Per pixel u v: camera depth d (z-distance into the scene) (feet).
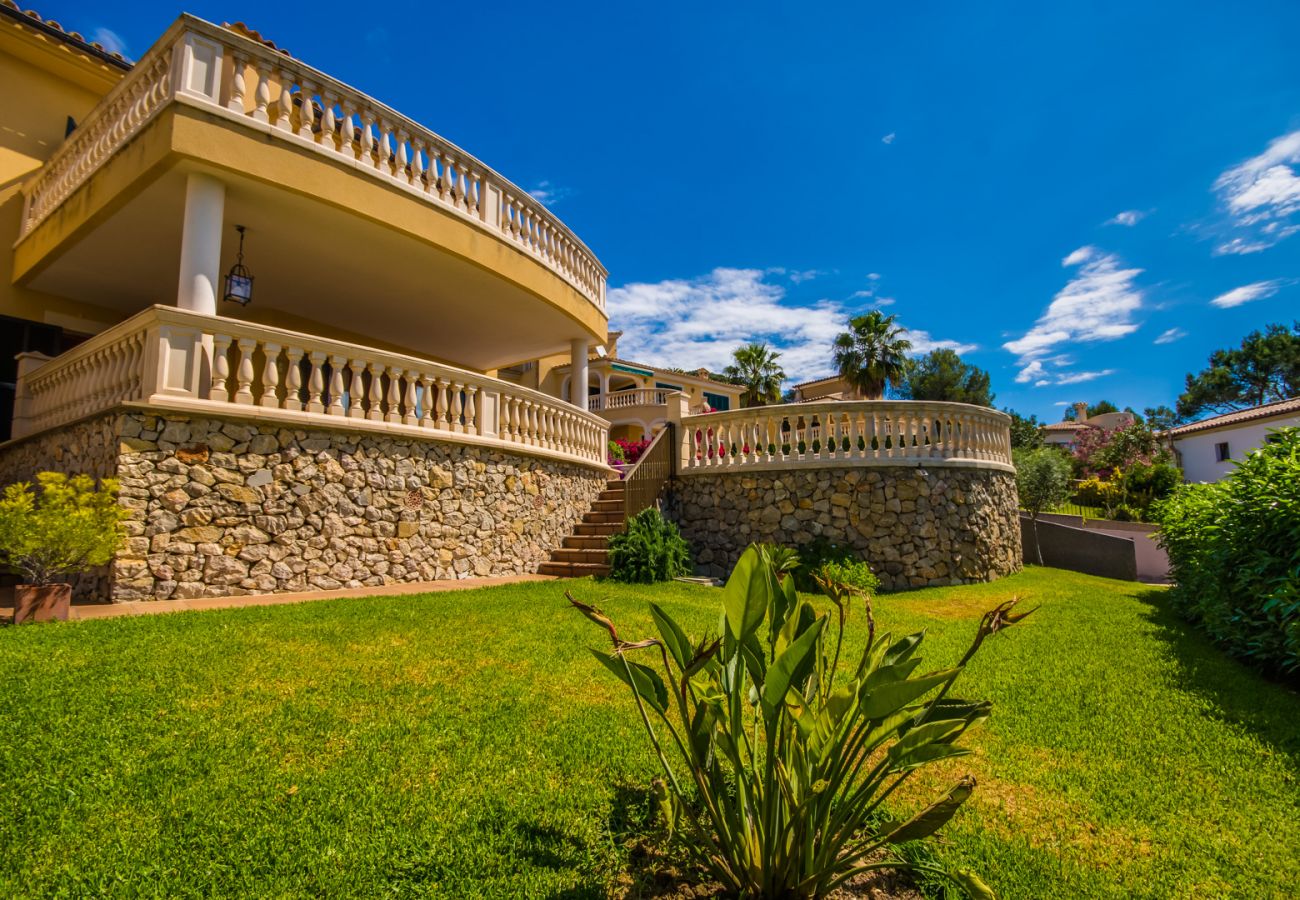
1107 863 9.71
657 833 9.86
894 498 38.75
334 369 26.96
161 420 22.30
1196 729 15.08
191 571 22.57
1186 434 107.14
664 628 7.96
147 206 28.04
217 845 9.02
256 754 11.64
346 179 29.66
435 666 16.90
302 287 39.40
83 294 37.45
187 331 23.04
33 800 9.66
